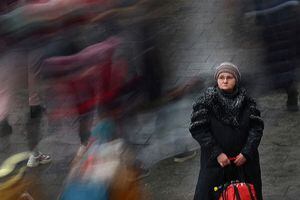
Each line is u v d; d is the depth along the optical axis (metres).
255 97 15.95
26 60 12.13
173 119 13.88
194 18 16.03
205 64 15.41
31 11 11.66
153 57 13.12
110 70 11.98
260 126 11.47
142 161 13.34
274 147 14.94
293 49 15.84
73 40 11.90
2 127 14.06
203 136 11.40
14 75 12.45
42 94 13.08
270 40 15.91
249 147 11.30
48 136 13.86
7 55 11.95
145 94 13.09
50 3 11.70
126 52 12.27
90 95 12.03
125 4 12.07
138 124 12.80
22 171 13.18
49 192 12.71
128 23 12.23
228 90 11.41
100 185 10.98
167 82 13.80
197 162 14.20
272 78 15.95
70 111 12.84
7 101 13.15
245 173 11.41
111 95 11.90
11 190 12.62
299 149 14.81
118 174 11.22
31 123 13.86
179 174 13.91
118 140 11.40
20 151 13.70
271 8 15.82
